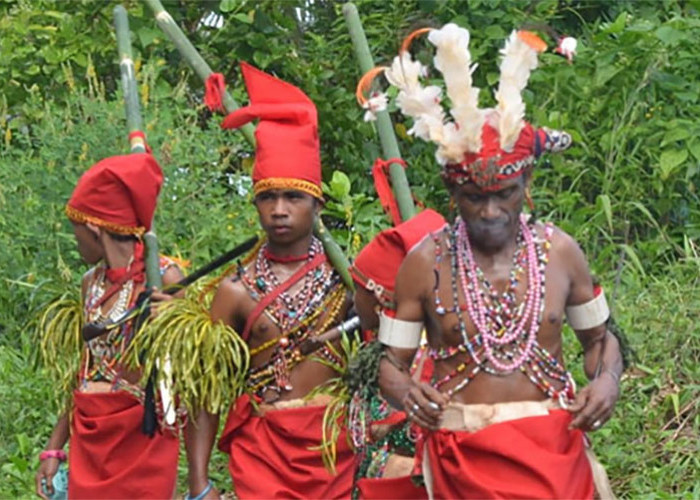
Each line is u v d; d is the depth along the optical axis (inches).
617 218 516.4
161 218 491.2
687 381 428.8
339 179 486.9
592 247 499.8
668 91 529.7
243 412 330.0
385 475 313.1
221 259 336.2
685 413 415.5
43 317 353.1
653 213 521.3
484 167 256.4
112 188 335.3
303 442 324.8
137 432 334.0
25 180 510.3
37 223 502.0
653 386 425.4
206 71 356.8
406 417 291.4
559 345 271.7
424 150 544.4
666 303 445.4
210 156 510.9
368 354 279.9
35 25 573.9
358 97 283.6
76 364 347.6
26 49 570.9
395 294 276.5
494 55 546.0
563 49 270.8
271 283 329.4
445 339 269.1
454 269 268.2
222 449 339.0
